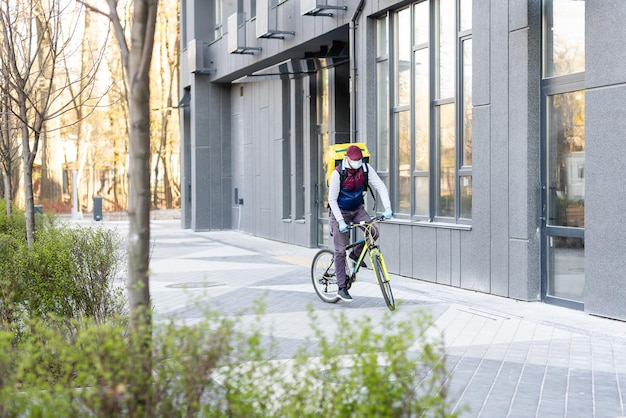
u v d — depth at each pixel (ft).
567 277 31.60
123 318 18.65
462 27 38.19
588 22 28.86
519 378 20.74
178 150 147.84
